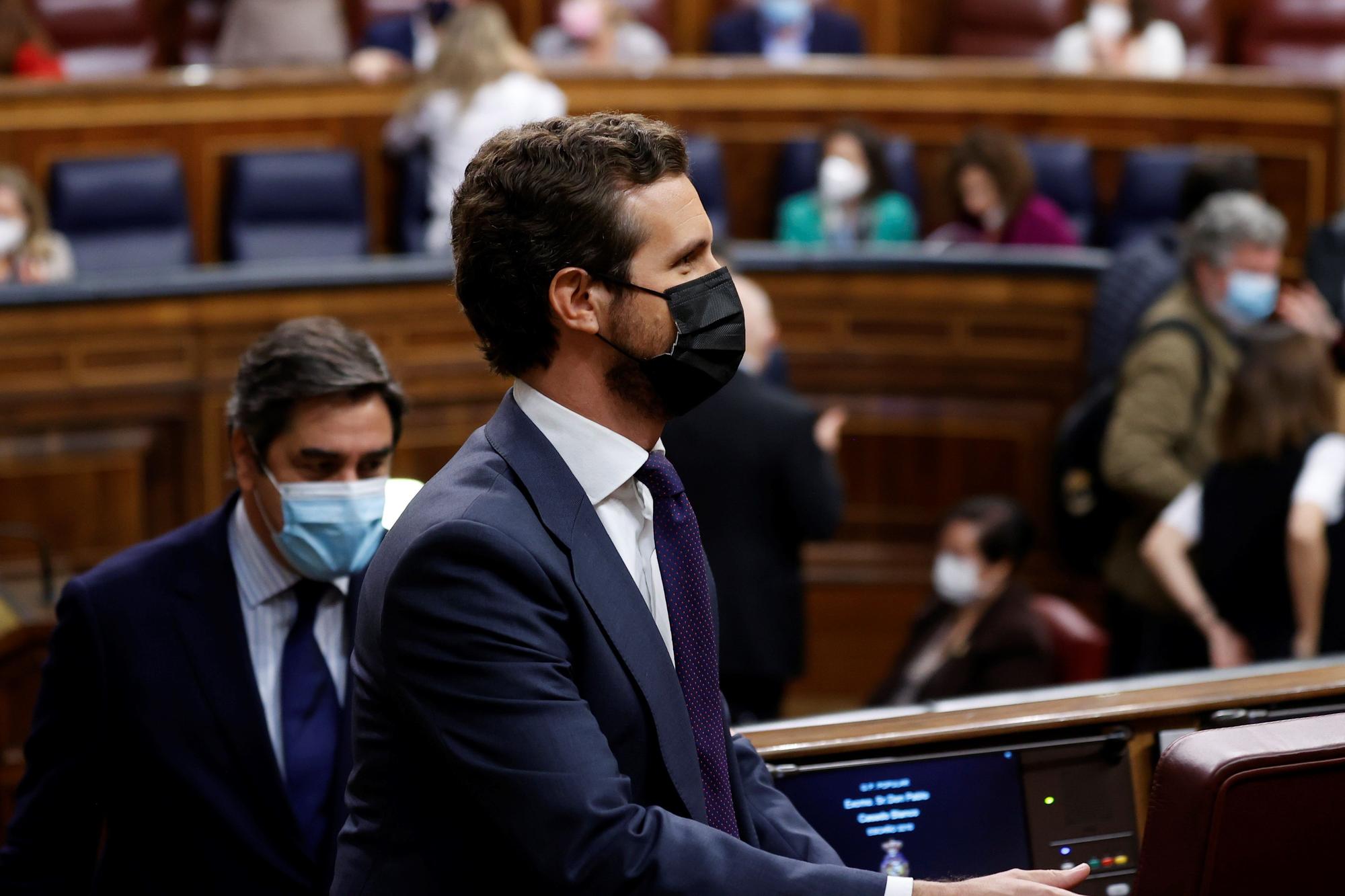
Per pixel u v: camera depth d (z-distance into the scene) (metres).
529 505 4.08
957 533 11.74
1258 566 11.24
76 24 23.38
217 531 6.05
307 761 5.94
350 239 19.86
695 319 4.09
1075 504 13.17
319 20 22.33
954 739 5.22
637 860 3.78
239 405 5.93
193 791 5.75
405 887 4.04
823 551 16.50
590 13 21.89
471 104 18.56
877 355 16.22
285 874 5.76
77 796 5.83
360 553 5.96
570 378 4.18
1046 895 3.89
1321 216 20.34
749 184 21.36
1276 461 11.11
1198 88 20.69
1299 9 24.70
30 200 16.69
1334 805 3.96
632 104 20.81
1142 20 22.53
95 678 5.76
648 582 4.32
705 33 25.67
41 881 5.84
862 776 5.16
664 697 4.11
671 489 4.33
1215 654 11.46
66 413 14.20
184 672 5.80
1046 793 5.26
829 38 23.81
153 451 14.48
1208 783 3.87
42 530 14.27
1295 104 20.28
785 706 16.47
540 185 4.05
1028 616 11.53
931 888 3.91
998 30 25.09
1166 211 20.30
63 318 14.09
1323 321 14.19
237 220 19.58
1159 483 12.27
